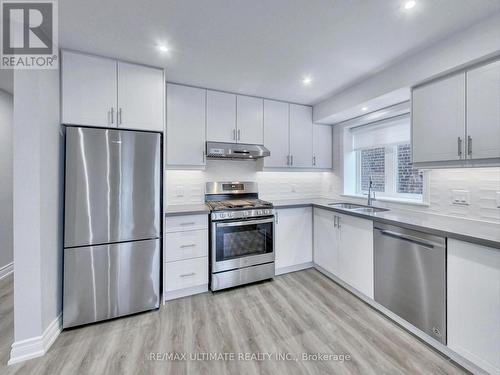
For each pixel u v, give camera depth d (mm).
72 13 1421
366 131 3070
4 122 2848
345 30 1606
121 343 1696
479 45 1491
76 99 1854
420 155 1903
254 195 3213
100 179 1887
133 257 2020
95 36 1670
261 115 2936
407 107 2355
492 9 1399
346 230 2422
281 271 2904
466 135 1604
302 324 1907
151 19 1489
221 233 2434
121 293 1980
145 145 2049
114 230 1943
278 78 2369
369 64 2072
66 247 1801
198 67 2143
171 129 2477
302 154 3209
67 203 1793
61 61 1816
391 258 1908
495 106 1463
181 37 1688
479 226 1640
